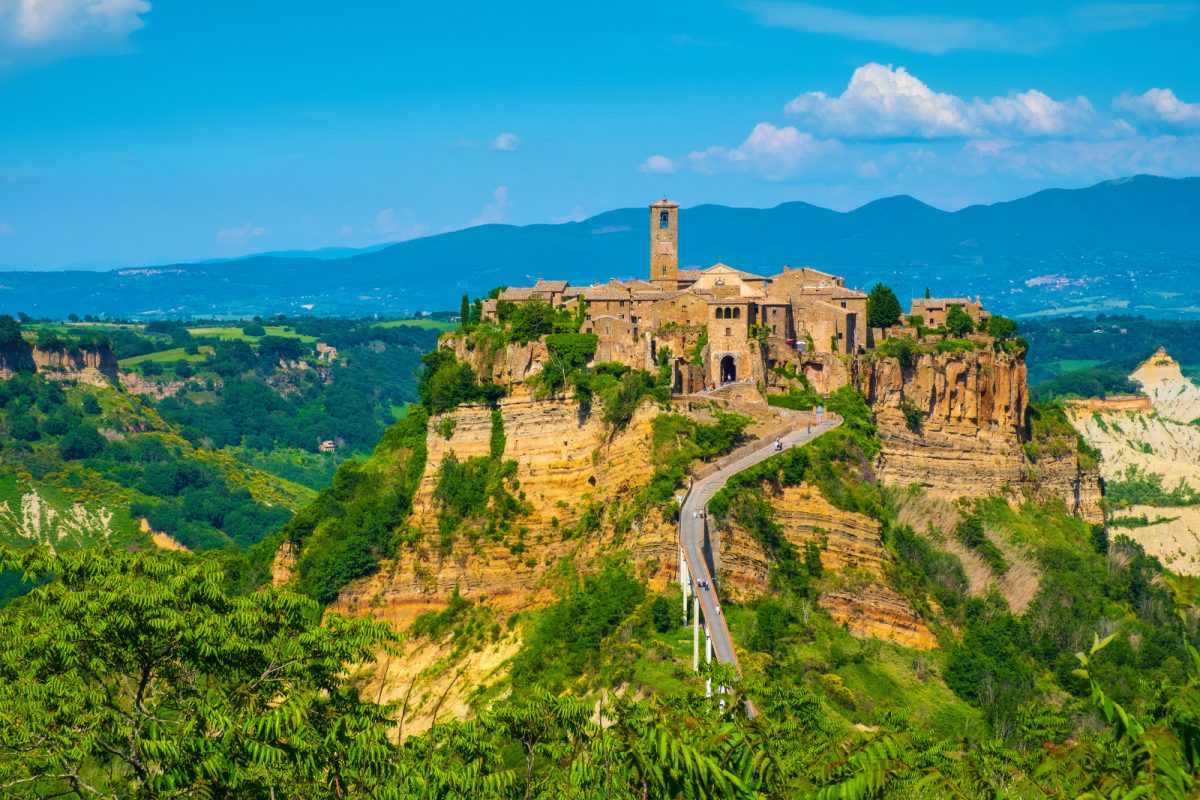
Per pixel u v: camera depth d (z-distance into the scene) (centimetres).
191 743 7262
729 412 18225
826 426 18675
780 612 15800
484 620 18038
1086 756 5862
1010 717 14950
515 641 17262
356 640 8475
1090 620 18300
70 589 8612
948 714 15188
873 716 13312
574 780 7088
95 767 9144
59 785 8794
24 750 7600
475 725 8375
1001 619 17462
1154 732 5525
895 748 6425
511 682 16288
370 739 7450
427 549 18912
